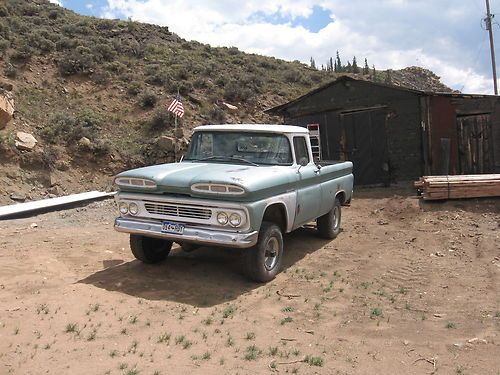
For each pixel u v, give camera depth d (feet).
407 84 206.28
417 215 33.65
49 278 20.06
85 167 63.36
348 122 50.29
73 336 13.98
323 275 21.67
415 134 46.14
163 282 19.76
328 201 26.71
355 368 12.68
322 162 29.37
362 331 15.40
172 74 97.76
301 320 16.34
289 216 21.50
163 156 69.56
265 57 144.46
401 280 21.13
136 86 87.10
